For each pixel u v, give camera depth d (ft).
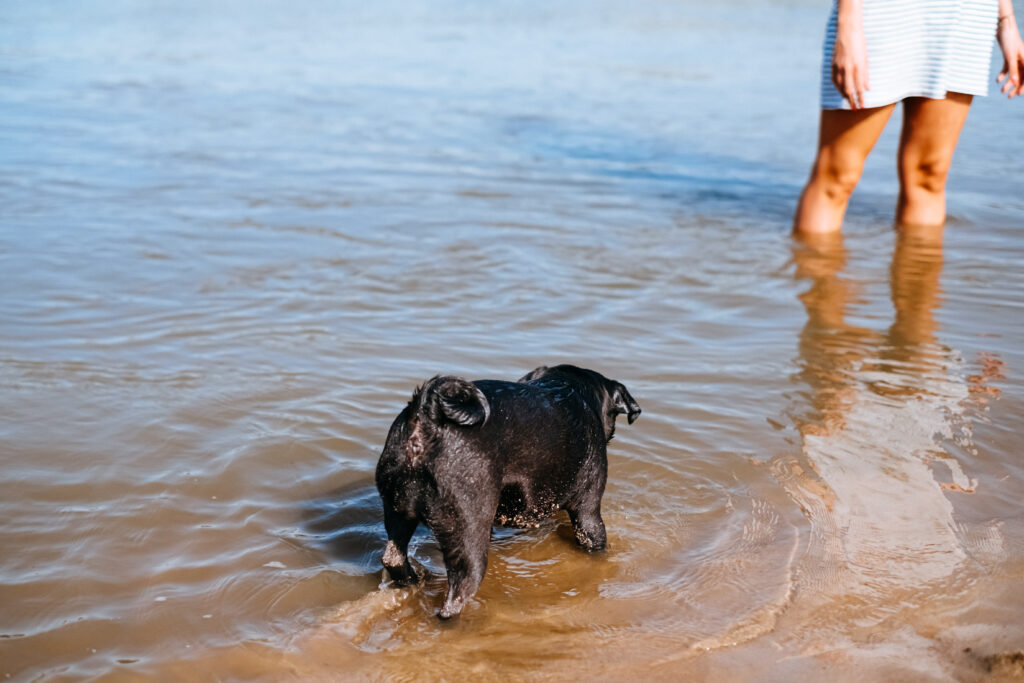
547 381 7.13
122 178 12.96
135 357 8.75
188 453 7.65
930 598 6.63
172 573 6.72
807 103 17.98
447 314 9.64
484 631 6.49
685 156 14.74
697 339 9.36
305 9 33.68
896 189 13.33
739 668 6.24
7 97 17.74
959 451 7.83
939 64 11.07
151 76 20.40
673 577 6.83
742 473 7.63
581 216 12.19
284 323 9.36
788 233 11.82
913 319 9.74
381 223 11.71
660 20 29.60
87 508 7.14
